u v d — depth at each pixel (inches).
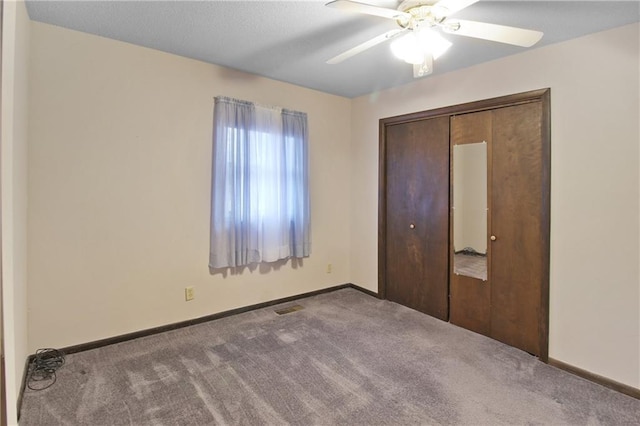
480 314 115.2
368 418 72.7
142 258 107.2
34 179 88.5
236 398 78.7
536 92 97.6
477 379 88.0
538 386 85.3
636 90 80.7
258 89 128.9
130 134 102.8
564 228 93.4
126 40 98.6
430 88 127.0
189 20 85.4
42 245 90.6
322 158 152.3
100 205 98.9
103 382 83.9
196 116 115.2
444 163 124.5
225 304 126.6
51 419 70.6
